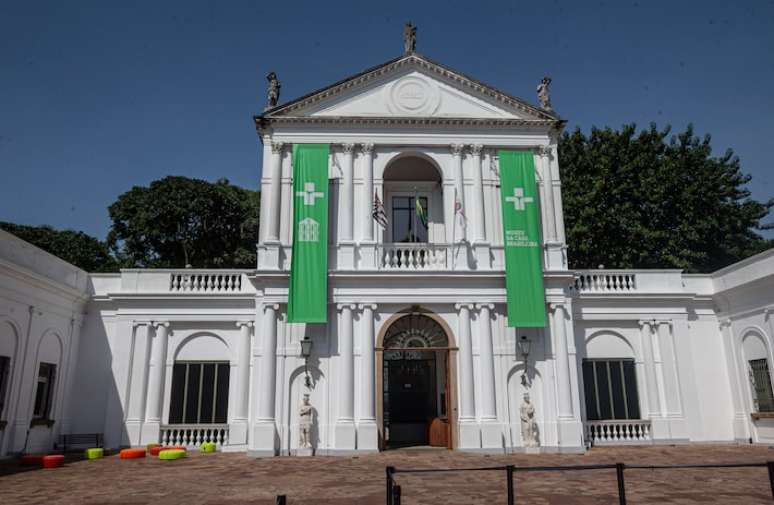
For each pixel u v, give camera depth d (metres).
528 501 11.10
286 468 16.14
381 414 19.95
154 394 22.27
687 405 22.62
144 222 38.22
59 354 21.70
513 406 20.31
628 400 22.84
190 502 11.16
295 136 22.19
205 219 39.56
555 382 20.53
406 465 16.56
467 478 14.12
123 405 22.06
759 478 13.72
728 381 23.33
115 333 22.89
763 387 21.47
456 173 22.22
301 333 20.38
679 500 11.05
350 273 20.55
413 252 22.02
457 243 21.38
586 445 21.00
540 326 20.39
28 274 19.11
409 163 24.39
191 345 22.98
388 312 20.77
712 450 19.78
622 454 18.98
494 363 20.59
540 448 19.77
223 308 23.09
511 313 20.42
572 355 20.88
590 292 23.28
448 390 20.61
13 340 18.91
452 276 20.73
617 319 23.34
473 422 19.89
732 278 23.00
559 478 13.95
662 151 34.84
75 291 22.22
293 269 20.19
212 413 22.41
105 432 21.78
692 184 33.12
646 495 11.62
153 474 15.09
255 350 20.48
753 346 21.94
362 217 21.62
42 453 20.39
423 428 24.38
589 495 11.67
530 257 21.00
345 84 22.52
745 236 34.81
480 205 21.94
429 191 24.70
